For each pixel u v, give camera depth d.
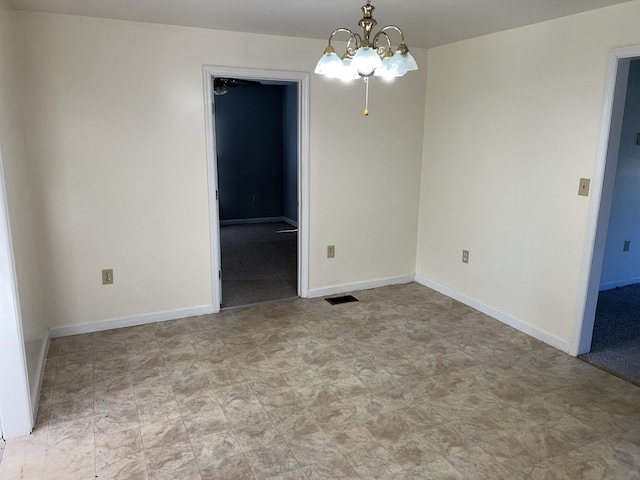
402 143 4.39
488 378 2.86
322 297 4.30
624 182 4.35
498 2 2.68
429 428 2.36
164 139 3.47
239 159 7.78
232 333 3.49
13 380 2.21
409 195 4.55
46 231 3.23
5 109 2.34
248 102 7.64
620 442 2.26
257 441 2.25
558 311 3.25
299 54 3.78
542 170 3.27
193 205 3.66
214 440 2.25
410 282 4.76
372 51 1.78
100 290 3.48
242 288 4.52
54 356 3.09
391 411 2.51
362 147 4.21
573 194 3.06
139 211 3.49
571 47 2.98
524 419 2.44
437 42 3.93
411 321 3.74
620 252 4.55
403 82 4.25
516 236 3.54
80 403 2.55
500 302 3.75
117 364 2.99
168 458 2.12
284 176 8.05
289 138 7.69
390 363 3.04
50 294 3.32
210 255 3.80
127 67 3.26
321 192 4.13
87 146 3.25
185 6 2.82
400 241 4.62
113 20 3.16
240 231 7.37
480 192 3.85
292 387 2.74
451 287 4.30
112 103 3.27
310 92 3.89
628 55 2.66
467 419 2.44
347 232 4.34
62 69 3.09
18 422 2.25
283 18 3.10
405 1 2.67
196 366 2.98
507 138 3.54
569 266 3.14
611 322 3.74
